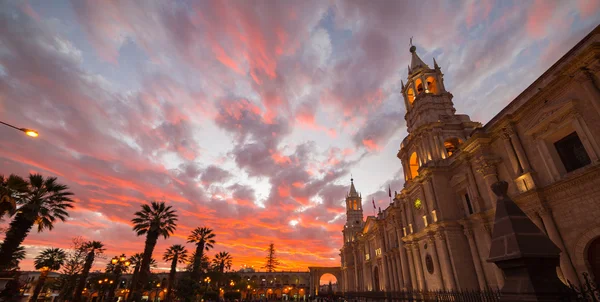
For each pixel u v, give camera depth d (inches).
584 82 572.7
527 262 201.5
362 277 2519.7
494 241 236.2
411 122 1441.9
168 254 2100.1
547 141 687.1
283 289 4298.7
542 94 678.5
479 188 917.8
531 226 223.3
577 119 597.3
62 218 1014.4
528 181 699.4
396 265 1669.5
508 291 210.1
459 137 1187.9
